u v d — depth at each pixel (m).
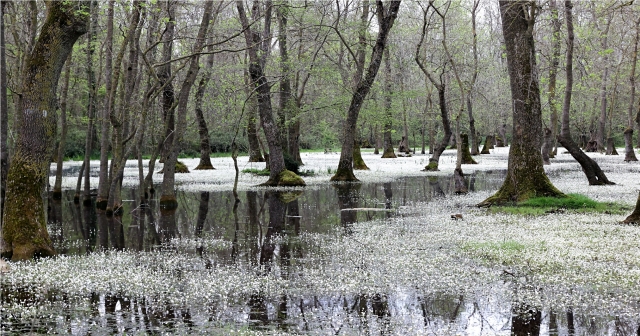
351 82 30.50
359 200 21.59
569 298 8.16
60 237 14.40
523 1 17.33
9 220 11.41
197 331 6.98
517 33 18.08
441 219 15.88
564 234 12.75
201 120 36.47
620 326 7.01
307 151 74.06
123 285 9.28
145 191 23.67
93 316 7.67
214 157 57.84
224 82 26.58
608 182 23.64
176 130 20.62
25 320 7.49
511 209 17.00
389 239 12.98
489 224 14.59
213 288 8.97
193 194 24.73
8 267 10.30
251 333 6.87
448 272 9.73
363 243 12.60
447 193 23.66
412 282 9.19
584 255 10.56
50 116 11.71
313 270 10.05
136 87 21.23
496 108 59.75
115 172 18.50
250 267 10.52
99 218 17.80
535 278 9.30
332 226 15.41
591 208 16.72
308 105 31.19
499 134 84.62
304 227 15.39
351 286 8.91
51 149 11.91
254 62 25.98
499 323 7.18
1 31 13.41
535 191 18.17
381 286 8.97
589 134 70.94
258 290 8.86
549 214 16.02
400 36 40.19
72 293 8.84
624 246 11.27
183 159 54.72
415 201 20.92
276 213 18.39
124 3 15.59
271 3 24.53
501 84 53.75
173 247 12.81
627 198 19.06
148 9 15.96
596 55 33.97
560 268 9.85
